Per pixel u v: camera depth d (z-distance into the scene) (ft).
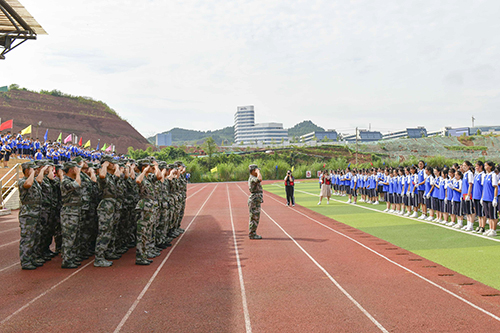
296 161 266.36
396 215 48.11
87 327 13.91
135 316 14.97
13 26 38.60
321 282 19.47
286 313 15.25
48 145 90.94
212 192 105.50
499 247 27.45
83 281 19.84
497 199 31.42
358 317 14.80
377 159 271.90
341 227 38.42
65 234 22.58
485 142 311.68
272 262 23.81
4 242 31.37
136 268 22.57
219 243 30.30
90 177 24.82
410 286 18.70
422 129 544.62
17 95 335.06
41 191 23.73
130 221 28.71
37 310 15.67
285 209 56.95
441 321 14.37
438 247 27.89
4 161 67.46
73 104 367.86
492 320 14.43
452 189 36.68
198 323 14.26
